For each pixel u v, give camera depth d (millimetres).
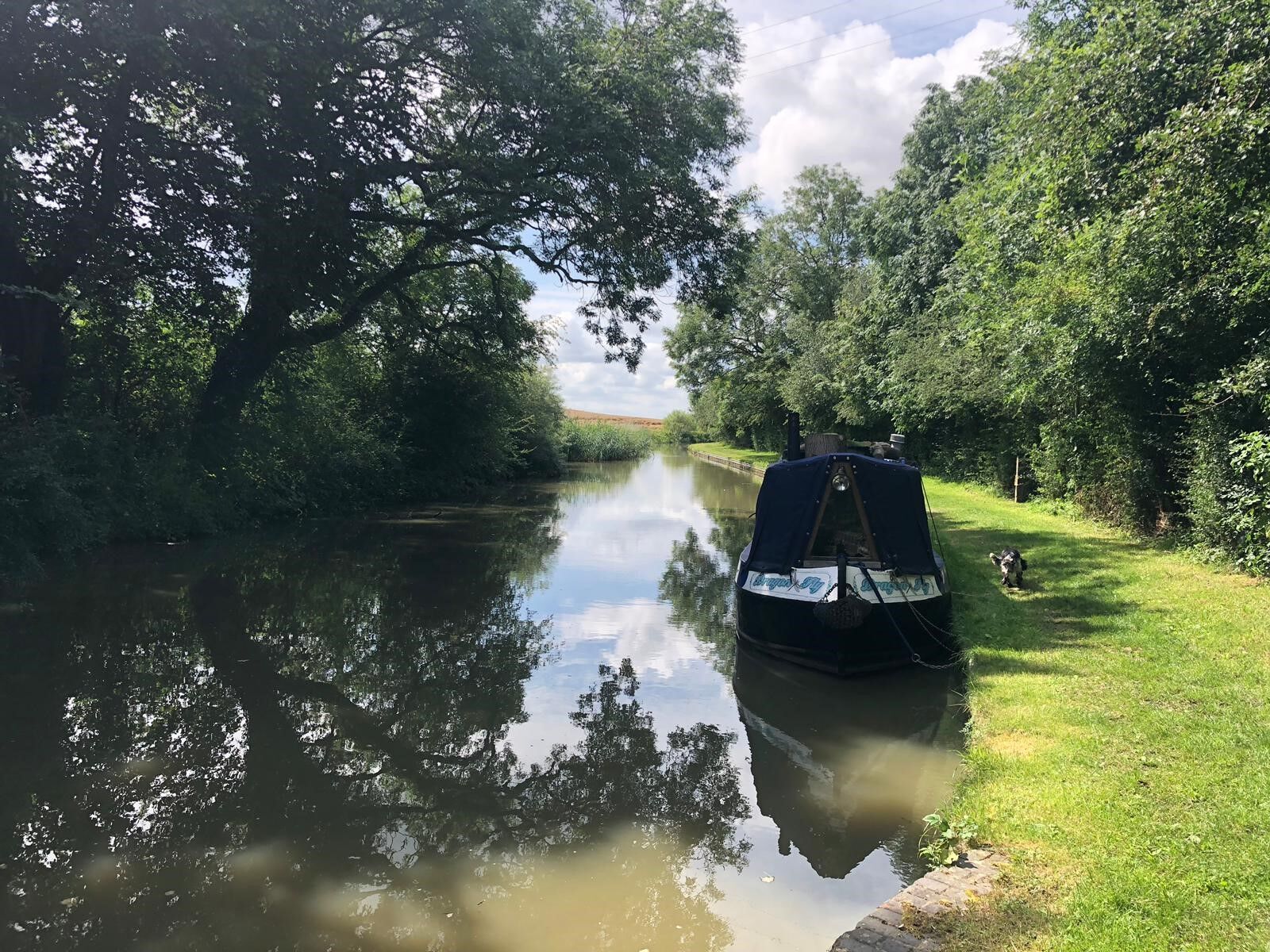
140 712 6930
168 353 16797
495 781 5773
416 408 26406
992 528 14969
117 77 11977
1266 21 8008
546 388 41406
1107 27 10273
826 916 4008
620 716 7070
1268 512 8977
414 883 4359
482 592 12258
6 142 10695
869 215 30406
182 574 12344
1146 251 9609
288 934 3859
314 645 9094
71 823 5004
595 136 15812
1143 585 9289
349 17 13367
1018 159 14469
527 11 14930
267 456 18391
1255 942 3018
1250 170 8047
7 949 3717
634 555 16125
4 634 9016
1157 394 11500
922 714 6902
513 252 19109
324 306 16594
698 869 4535
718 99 18422
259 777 5734
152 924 3941
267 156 13297
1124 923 3215
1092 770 4664
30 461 10938
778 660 8375
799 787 5633
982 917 3365
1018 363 14336
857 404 29453
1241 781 4328
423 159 16766
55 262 12664
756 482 36781
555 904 4145
